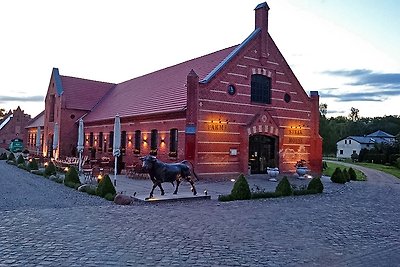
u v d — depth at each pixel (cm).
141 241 830
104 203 1371
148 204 1377
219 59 2664
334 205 1476
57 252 730
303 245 852
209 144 2317
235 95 2475
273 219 1138
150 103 2791
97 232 897
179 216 1138
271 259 740
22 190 1689
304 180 2500
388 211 1367
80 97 4006
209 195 1595
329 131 8731
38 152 3994
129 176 2422
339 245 864
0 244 778
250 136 2577
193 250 777
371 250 832
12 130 7062
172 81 2891
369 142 9044
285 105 2775
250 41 2592
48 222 995
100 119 3341
